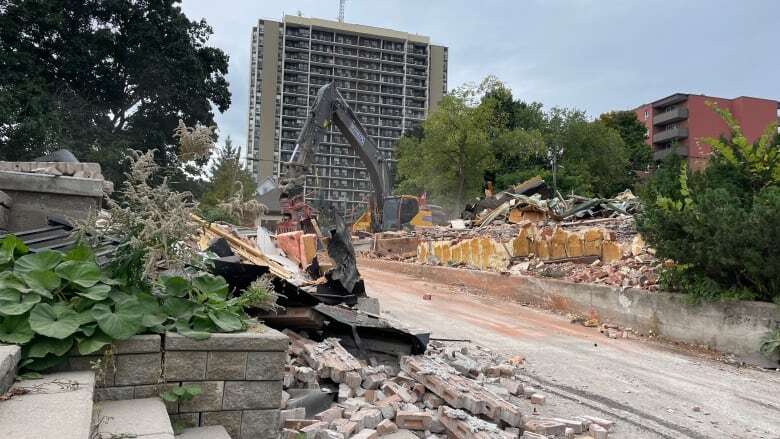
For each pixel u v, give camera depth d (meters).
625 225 18.88
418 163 59.00
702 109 79.12
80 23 31.95
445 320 12.55
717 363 9.48
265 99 144.00
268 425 3.71
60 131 28.38
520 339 10.83
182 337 3.49
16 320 3.16
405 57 157.25
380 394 5.61
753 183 12.68
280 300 6.79
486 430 4.71
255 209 4.77
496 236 23.36
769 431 5.96
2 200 6.71
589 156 60.94
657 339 11.43
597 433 5.34
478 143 51.00
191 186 24.89
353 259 8.93
